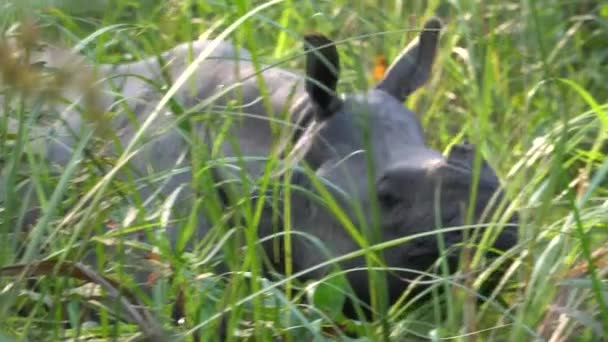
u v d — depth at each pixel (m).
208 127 11.20
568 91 14.91
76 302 9.76
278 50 14.52
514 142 14.16
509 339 10.15
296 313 9.67
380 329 10.36
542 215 10.23
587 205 12.55
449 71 14.94
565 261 10.31
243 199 10.16
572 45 16.56
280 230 11.41
